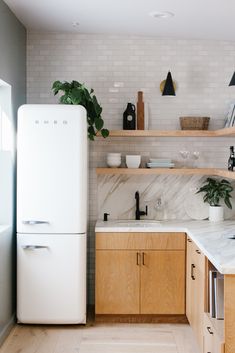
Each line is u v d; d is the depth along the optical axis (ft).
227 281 9.30
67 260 14.21
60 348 12.95
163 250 15.03
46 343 13.28
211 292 11.10
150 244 14.99
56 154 14.11
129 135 15.99
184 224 15.74
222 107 16.75
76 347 13.05
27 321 14.35
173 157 16.83
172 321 15.14
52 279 14.24
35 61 16.58
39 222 14.07
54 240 14.17
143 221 16.48
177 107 16.79
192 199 16.81
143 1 12.96
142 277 15.03
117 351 12.79
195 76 16.80
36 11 14.08
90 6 13.50
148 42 16.75
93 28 15.89
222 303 10.88
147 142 16.80
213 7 13.38
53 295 14.28
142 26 15.47
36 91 16.61
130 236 14.99
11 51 14.15
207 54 16.81
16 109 14.88
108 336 13.92
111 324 14.99
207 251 10.86
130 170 15.98
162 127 16.76
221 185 16.44
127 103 16.71
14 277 14.85
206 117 16.26
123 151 16.83
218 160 16.85
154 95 16.81
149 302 15.05
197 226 15.26
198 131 16.05
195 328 13.12
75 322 14.40
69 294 14.28
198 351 12.77
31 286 14.25
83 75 16.71
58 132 14.10
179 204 16.84
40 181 14.11
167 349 12.94
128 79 16.78
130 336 13.94
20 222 14.16
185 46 16.81
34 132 14.08
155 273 15.05
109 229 14.96
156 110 16.80
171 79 15.75
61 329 14.42
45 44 16.58
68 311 14.30
